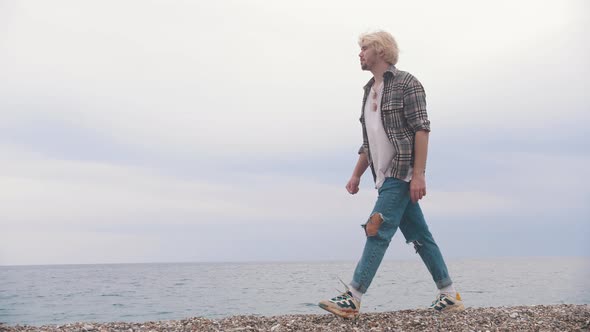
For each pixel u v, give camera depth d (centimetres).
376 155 339
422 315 336
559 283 3036
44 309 1659
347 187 389
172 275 7144
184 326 325
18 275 8831
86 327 325
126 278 6212
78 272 10725
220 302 1766
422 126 317
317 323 315
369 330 292
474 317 327
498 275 4722
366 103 349
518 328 296
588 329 291
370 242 325
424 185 318
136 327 324
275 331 295
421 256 359
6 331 319
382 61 336
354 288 323
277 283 3666
